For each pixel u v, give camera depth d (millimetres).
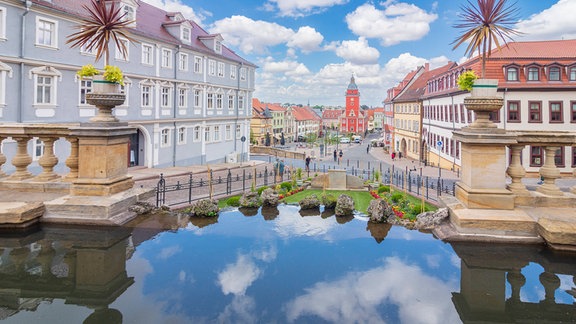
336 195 15102
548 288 4426
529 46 31625
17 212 5973
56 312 3697
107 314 3646
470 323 3619
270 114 98500
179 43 30500
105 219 6445
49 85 21031
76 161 7574
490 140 6383
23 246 5520
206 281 4410
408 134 55469
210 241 5910
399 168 40062
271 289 4227
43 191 7398
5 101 18688
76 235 6000
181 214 7488
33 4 19391
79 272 4652
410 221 7082
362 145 98375
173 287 4270
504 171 6492
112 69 7117
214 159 37375
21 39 19172
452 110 35594
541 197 6699
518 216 6055
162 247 5586
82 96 22984
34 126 7449
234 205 9711
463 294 4211
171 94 30469
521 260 5199
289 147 88750
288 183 16375
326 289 4246
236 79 40438
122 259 5090
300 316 3621
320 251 5504
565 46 31359
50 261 5023
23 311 3725
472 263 5090
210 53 34781
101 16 7266
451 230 6141
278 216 7898
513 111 29234
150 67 28047
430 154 44688
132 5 26141
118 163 7398
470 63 30922
